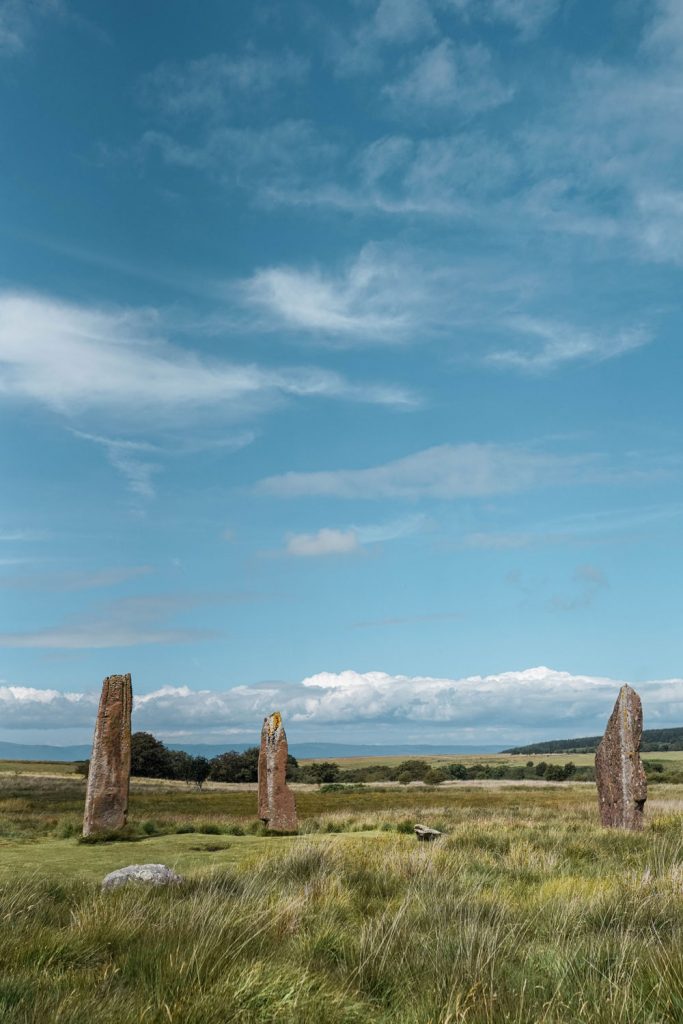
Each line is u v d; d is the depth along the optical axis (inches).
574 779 4119.1
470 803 1772.9
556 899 386.9
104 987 245.8
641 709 911.7
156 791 2581.2
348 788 3161.9
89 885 486.9
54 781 2810.0
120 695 964.0
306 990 241.0
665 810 1120.8
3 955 271.3
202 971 260.1
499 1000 237.6
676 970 241.8
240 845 806.5
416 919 351.3
